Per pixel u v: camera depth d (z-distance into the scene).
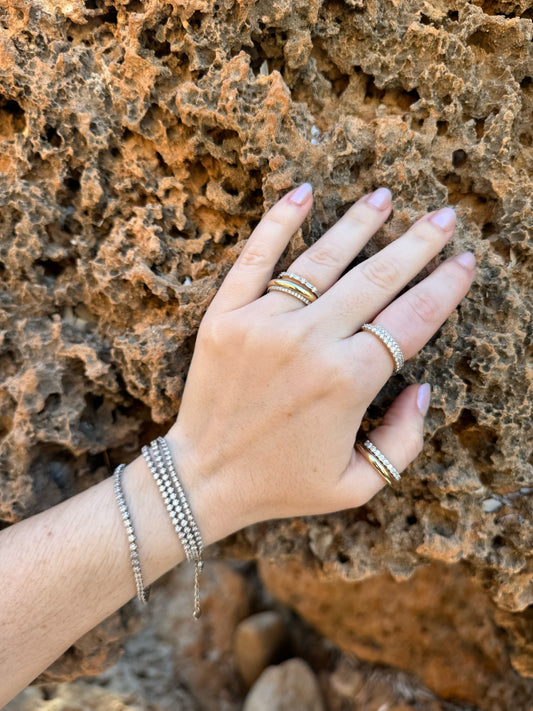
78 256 0.29
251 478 0.23
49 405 0.28
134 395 0.28
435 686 0.44
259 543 0.33
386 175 0.25
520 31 0.25
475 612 0.40
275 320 0.22
